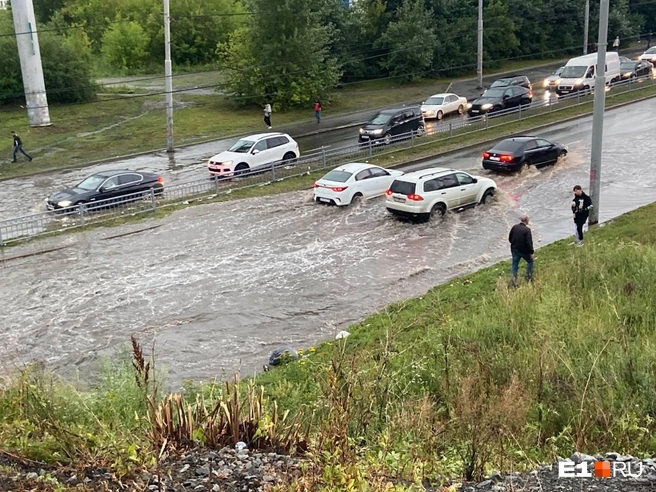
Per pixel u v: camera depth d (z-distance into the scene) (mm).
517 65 64062
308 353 12195
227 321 14914
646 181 25359
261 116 44500
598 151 19469
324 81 47094
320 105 45125
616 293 12695
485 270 17000
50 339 14211
